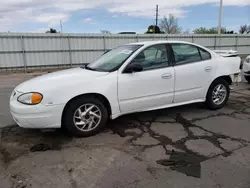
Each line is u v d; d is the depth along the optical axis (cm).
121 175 246
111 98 352
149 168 258
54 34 1639
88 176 245
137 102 373
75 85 329
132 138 340
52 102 316
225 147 306
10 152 301
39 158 284
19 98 321
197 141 325
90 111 346
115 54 414
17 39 1552
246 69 749
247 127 376
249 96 591
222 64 459
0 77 1255
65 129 365
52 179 240
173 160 274
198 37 2078
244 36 2275
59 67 1708
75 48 1723
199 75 428
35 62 1634
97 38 1767
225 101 479
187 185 227
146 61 380
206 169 254
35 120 314
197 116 433
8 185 230
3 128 386
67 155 291
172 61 403
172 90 402
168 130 368
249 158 276
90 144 322
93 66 411
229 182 230
